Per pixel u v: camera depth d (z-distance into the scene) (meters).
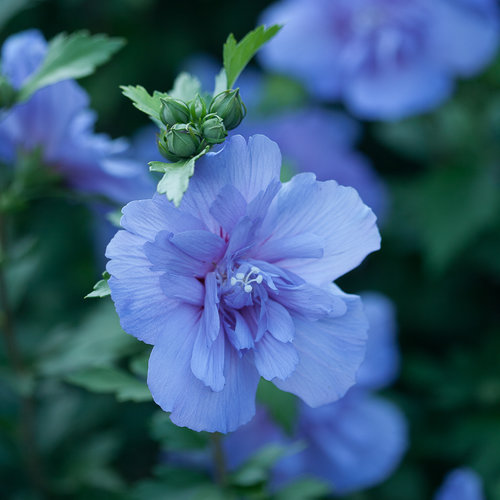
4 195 0.65
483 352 0.79
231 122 0.54
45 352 0.66
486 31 0.80
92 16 0.88
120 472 0.79
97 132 0.91
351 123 0.88
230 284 0.53
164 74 0.91
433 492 0.79
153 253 0.52
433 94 0.81
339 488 0.74
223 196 0.52
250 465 0.61
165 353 0.52
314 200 0.54
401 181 0.88
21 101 0.60
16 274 0.67
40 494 0.70
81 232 0.85
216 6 0.92
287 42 0.83
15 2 0.71
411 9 0.80
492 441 0.76
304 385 0.54
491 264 0.81
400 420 0.75
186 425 0.53
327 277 0.54
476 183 0.81
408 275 0.85
